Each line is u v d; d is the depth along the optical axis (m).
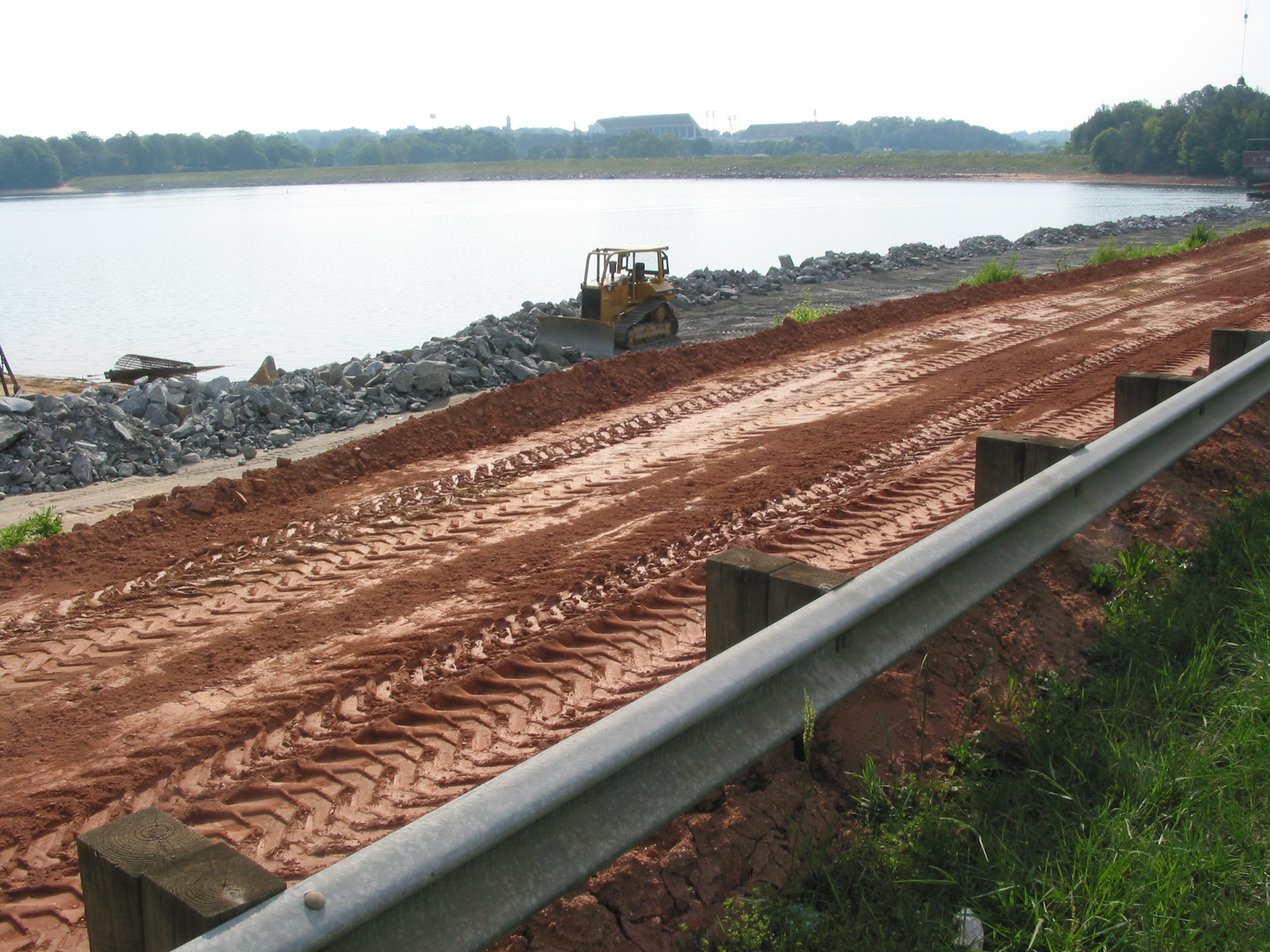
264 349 28.48
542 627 5.75
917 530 7.08
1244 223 46.78
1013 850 3.55
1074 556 6.07
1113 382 11.96
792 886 3.41
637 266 20.50
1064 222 68.56
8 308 39.59
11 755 4.70
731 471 8.85
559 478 8.94
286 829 4.00
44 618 6.29
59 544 7.42
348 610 6.19
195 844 2.58
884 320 17.83
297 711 4.96
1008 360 13.85
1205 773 4.01
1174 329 15.98
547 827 2.72
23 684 5.41
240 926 2.12
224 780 4.39
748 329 22.30
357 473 9.28
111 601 6.52
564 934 3.12
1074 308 18.97
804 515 7.54
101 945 2.62
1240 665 4.88
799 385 12.73
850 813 3.84
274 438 13.38
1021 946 3.22
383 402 15.17
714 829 3.58
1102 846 3.62
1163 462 6.26
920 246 35.91
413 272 47.72
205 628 6.04
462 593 6.36
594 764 2.74
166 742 4.73
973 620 5.15
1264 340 9.41
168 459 12.46
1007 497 4.71
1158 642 5.12
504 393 11.22
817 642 3.51
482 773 4.30
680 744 3.14
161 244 73.00
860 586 3.83
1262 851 3.60
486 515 7.95
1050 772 4.04
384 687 5.16
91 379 25.00
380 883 2.28
